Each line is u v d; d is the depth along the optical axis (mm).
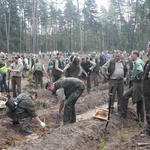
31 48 59344
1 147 6434
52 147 5680
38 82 15336
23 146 5656
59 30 72375
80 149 6055
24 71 20859
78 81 7348
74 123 7359
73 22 69625
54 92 7488
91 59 16625
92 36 68062
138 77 7758
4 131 7340
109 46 74250
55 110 9625
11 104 7496
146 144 5941
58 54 12383
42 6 61594
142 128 7961
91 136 6730
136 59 7914
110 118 8086
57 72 12391
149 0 33281
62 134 6402
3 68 12852
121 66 8633
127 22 59719
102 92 13141
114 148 6137
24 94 7715
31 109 7480
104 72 8734
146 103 6648
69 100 7301
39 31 71188
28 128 7758
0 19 50969
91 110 10227
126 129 7887
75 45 74625
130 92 8352
